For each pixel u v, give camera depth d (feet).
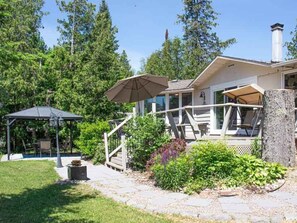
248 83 44.21
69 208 20.16
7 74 68.23
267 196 21.25
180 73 127.54
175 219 17.99
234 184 23.36
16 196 23.98
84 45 84.58
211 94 53.11
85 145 49.01
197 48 115.75
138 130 34.63
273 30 44.11
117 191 24.95
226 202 20.40
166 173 25.17
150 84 40.98
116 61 69.36
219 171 24.43
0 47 45.39
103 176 32.17
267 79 40.63
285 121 26.63
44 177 32.40
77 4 88.99
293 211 18.10
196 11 117.39
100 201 21.95
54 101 77.00
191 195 22.71
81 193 24.73
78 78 66.90
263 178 23.45
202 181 23.98
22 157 56.80
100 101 65.00
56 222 17.20
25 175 33.76
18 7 78.95
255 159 25.39
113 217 18.06
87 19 90.07
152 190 24.85
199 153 25.44
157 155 30.17
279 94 26.76
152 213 19.26
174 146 30.60
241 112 44.86
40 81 75.20
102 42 69.15
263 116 27.78
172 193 23.54
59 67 76.54
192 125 32.89
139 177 30.55
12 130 72.95
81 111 64.34
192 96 58.70
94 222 17.16
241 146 30.58
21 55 65.57
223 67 50.11
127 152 36.04
